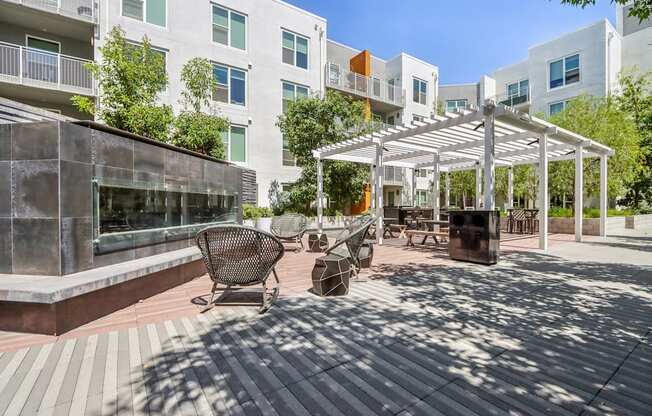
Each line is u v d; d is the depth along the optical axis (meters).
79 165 3.50
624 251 7.28
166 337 2.64
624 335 2.66
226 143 13.58
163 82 9.54
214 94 13.22
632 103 14.03
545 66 18.44
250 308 3.39
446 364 2.19
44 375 2.05
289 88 15.52
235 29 13.84
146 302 3.60
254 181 13.65
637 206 15.10
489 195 6.08
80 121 3.59
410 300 3.67
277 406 1.74
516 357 2.29
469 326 2.87
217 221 6.83
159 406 1.74
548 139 8.54
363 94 17.94
